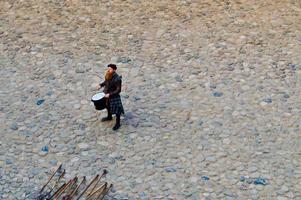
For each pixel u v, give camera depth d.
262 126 39.94
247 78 44.47
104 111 41.31
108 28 50.56
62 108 41.62
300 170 36.41
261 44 48.44
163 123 40.16
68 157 37.50
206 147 38.22
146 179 35.88
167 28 50.50
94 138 38.97
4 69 45.59
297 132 39.41
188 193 34.88
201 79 44.38
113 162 37.09
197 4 54.00
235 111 41.25
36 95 42.91
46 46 48.25
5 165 36.84
